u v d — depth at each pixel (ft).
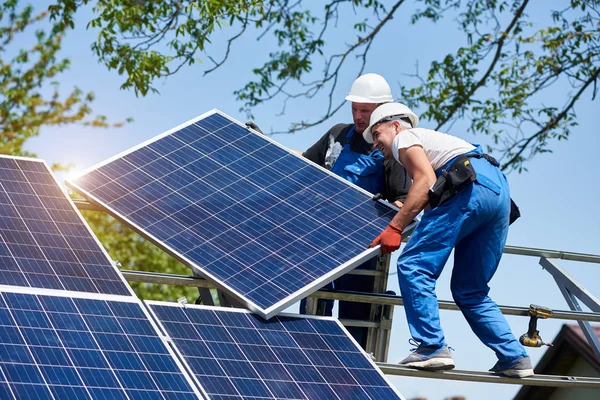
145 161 30.78
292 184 30.53
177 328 24.30
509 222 28.91
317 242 28.14
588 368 41.98
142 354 22.79
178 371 22.62
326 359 25.05
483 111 76.48
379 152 32.12
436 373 27.25
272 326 25.66
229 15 63.36
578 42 75.10
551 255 34.96
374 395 24.12
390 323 30.66
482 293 28.50
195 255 27.22
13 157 29.94
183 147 31.63
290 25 76.38
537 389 44.09
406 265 27.30
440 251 27.22
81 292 24.31
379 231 28.84
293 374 24.06
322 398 23.50
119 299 24.48
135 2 66.39
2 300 22.93
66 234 26.78
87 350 22.27
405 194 31.81
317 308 32.04
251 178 30.60
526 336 30.37
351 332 32.14
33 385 20.70
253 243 27.89
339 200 30.04
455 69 77.05
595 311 32.60
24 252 25.43
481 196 27.22
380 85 32.48
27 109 89.15
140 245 82.53
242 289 26.21
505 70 75.77
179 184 29.94
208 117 33.45
